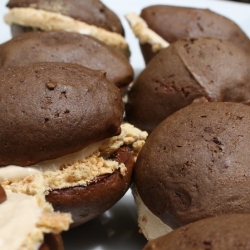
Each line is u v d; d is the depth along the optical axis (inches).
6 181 9.4
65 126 9.5
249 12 21.3
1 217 7.8
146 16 15.9
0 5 19.6
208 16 15.7
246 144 9.5
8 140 9.4
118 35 15.4
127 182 10.4
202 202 9.2
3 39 18.4
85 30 14.5
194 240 7.7
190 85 12.4
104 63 12.6
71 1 14.7
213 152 9.5
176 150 9.7
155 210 9.8
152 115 12.7
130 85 13.8
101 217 11.4
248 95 12.6
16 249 7.4
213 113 10.1
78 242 10.7
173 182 9.5
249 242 7.4
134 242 10.8
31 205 8.1
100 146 10.2
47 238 8.0
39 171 9.6
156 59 13.2
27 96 9.5
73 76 10.0
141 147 10.8
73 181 9.7
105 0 21.3
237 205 9.1
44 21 14.4
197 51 12.9
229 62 12.7
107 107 9.9
